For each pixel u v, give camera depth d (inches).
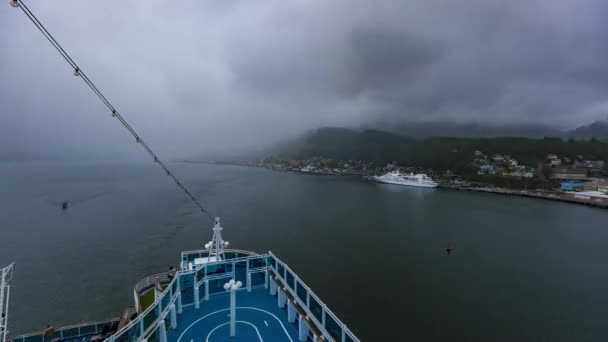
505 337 1357.0
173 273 1294.3
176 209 3966.5
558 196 5880.9
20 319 1455.5
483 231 3284.9
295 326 738.2
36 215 3563.0
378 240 2854.3
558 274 2107.5
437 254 2491.4
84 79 454.9
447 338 1334.9
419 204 5014.8
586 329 1430.9
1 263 2108.8
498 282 1957.4
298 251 2472.9
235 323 740.7
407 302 1652.3
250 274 913.5
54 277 1888.5
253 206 4434.1
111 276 1905.8
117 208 3986.2
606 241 2950.3
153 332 622.8
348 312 1535.4
